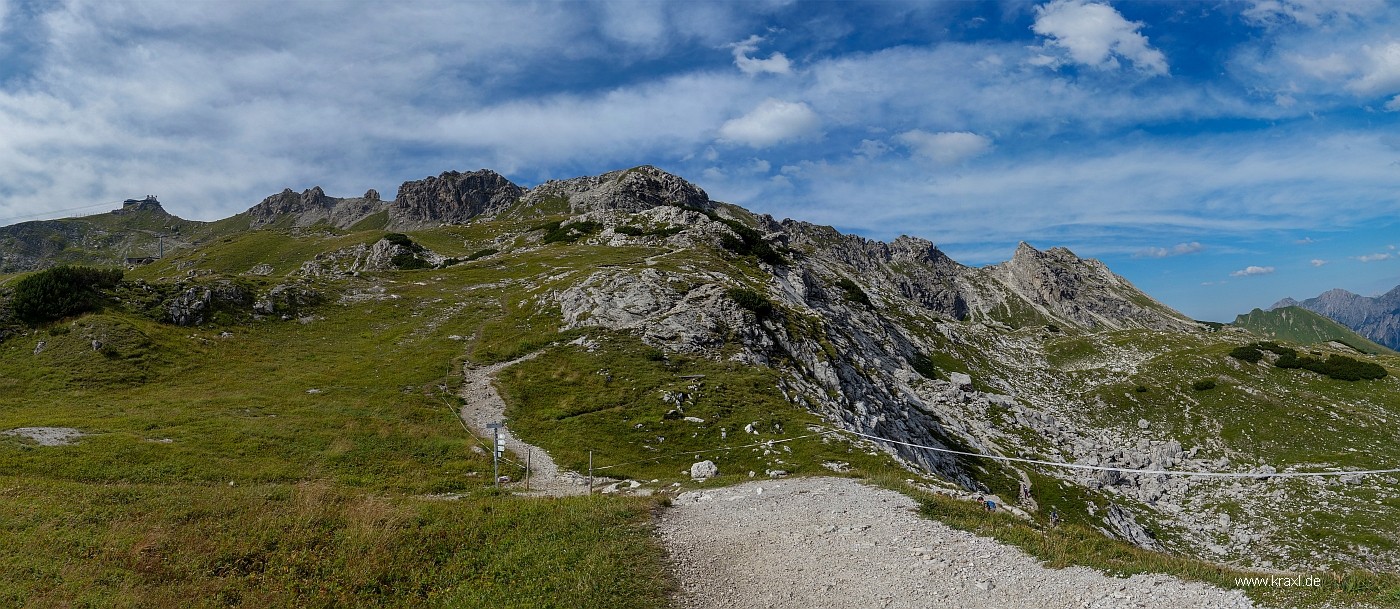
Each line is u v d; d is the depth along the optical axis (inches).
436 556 792.3
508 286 3772.1
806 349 2768.2
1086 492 2783.0
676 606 621.6
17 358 2103.8
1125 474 3221.0
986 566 655.8
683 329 2559.1
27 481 1024.2
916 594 602.9
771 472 1336.1
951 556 688.4
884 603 591.8
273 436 1530.5
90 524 821.2
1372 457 3346.5
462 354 2511.1
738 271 4057.6
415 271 4084.6
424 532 852.0
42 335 2233.0
